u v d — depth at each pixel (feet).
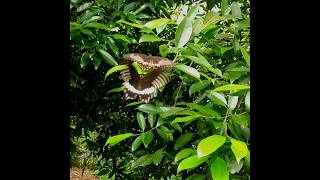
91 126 8.30
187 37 3.95
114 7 6.25
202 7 5.55
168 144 6.03
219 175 3.01
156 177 7.12
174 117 4.36
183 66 3.86
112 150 8.69
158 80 3.36
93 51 5.62
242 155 2.85
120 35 5.25
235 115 3.71
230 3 5.28
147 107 4.26
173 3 7.52
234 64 4.46
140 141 4.33
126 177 8.21
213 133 4.10
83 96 7.58
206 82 4.19
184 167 3.12
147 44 7.32
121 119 8.59
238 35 4.57
